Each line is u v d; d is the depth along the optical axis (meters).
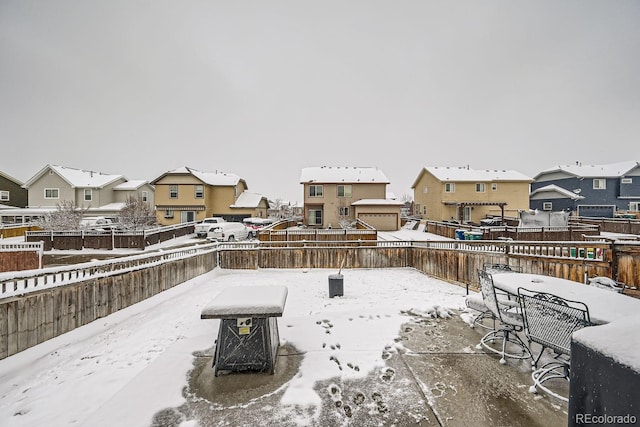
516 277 4.56
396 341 4.43
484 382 3.34
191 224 24.84
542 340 3.21
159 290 7.68
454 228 19.61
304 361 3.85
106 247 17.39
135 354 4.50
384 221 26.62
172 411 2.89
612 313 3.01
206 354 4.07
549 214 19.80
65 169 31.47
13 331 4.14
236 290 4.19
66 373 3.98
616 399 1.50
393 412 2.86
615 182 30.08
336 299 7.30
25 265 10.70
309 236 16.19
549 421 2.69
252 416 2.83
